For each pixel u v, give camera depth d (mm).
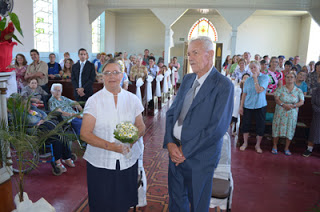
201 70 1966
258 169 4207
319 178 3936
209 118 1908
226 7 11344
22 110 2365
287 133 4758
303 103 4930
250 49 15523
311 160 4660
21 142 2088
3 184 2318
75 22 11031
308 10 10930
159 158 4465
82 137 1953
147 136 5695
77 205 2979
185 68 16125
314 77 6453
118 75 1992
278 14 14500
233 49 11555
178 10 11719
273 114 5359
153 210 2898
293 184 3719
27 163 2398
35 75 6102
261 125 4848
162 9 11828
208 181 1986
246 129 5004
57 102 4355
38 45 8984
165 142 2121
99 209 2078
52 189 3330
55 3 9547
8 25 2258
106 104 1997
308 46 13578
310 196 3381
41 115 3701
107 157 1991
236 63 8195
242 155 4805
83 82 5566
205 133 1876
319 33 13211
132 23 16234
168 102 9898
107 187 2031
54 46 9828
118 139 1854
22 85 6035
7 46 2252
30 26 8148
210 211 2881
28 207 2242
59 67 7566
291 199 3293
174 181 2115
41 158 4008
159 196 3203
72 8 10734
